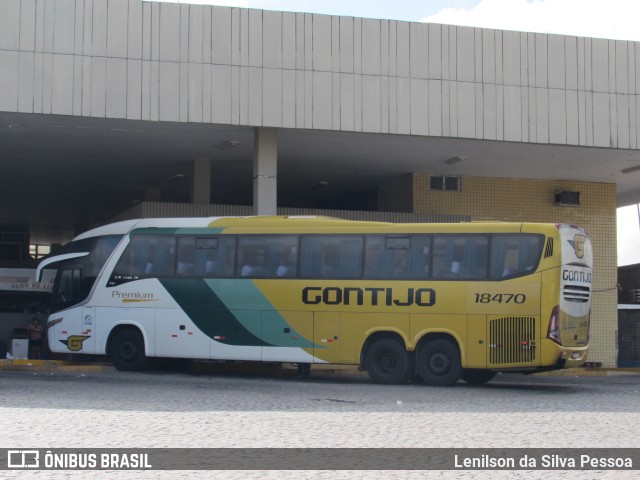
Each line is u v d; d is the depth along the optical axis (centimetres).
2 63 2280
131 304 2392
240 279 2305
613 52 2623
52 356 3069
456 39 2519
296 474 948
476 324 2134
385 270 2211
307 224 2288
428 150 2820
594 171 3225
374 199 3716
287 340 2256
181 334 2338
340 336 2220
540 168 3166
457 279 2159
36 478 919
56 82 2302
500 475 959
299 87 2423
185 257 2361
